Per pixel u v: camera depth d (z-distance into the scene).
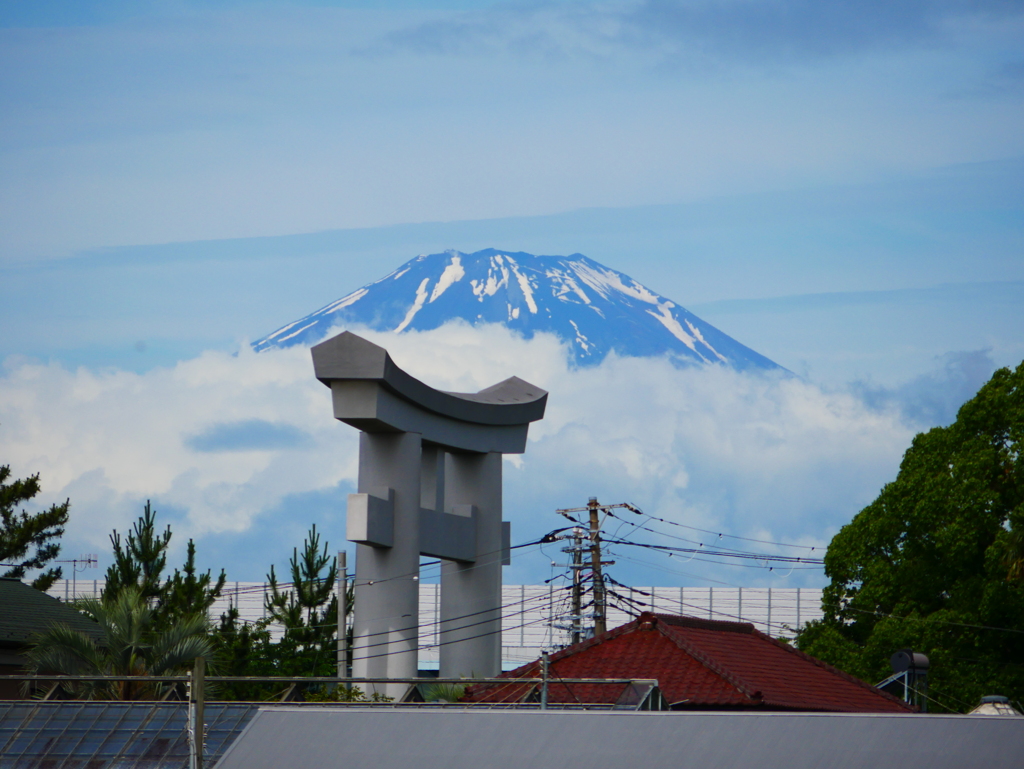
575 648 57.91
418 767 30.12
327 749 30.33
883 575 87.25
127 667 54.59
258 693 85.88
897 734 30.81
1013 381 83.38
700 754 30.17
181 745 37.84
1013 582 77.94
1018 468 80.75
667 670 54.72
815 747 30.47
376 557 76.94
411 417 78.81
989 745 30.94
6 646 62.38
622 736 30.27
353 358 73.62
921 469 87.06
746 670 56.31
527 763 30.12
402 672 75.31
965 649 81.38
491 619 86.00
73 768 37.47
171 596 83.19
